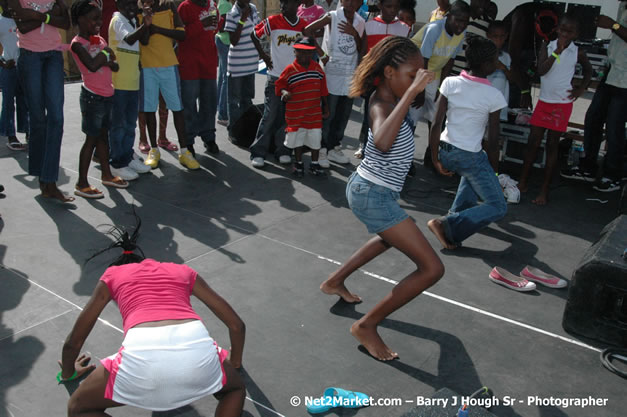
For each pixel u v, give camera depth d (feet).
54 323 12.20
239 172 21.24
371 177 10.94
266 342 12.00
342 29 20.71
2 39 20.26
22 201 17.80
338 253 15.84
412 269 15.10
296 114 20.21
